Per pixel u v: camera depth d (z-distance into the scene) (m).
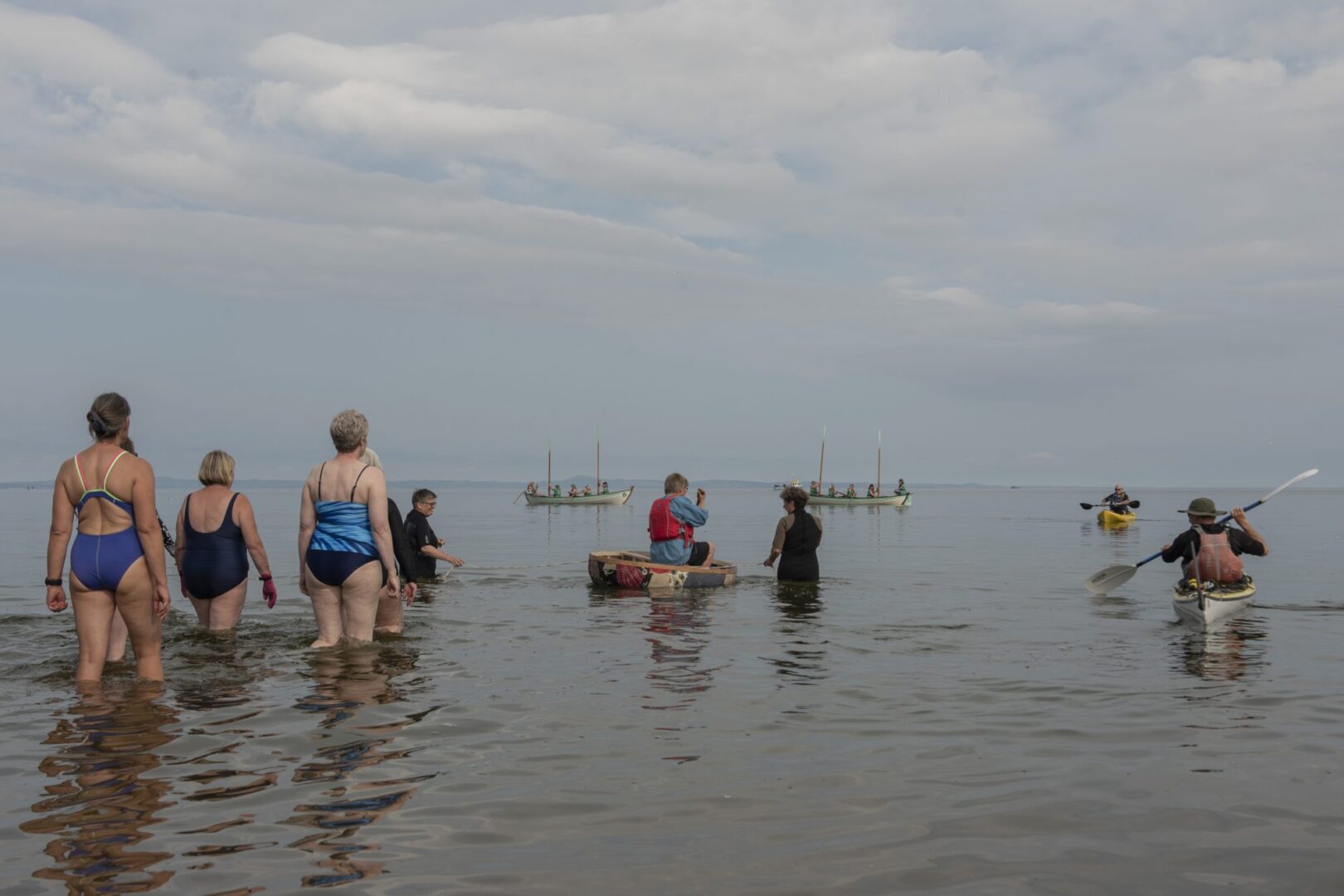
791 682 6.57
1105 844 3.58
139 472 6.33
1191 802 4.06
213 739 4.92
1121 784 4.31
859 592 12.42
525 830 3.67
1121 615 10.23
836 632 8.88
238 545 8.52
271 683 6.38
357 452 7.88
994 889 3.16
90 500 6.25
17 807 3.84
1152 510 70.00
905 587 13.09
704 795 4.13
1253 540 10.05
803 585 13.24
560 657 7.47
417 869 3.28
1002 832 3.70
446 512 65.62
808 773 4.46
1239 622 9.65
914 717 5.58
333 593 7.79
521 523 44.84
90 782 4.19
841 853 3.48
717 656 7.57
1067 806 4.01
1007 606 10.95
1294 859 3.43
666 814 3.88
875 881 3.23
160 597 6.38
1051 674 6.90
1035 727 5.35
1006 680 6.64
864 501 74.50
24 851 3.38
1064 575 15.24
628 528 38.69
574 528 38.75
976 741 5.05
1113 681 6.64
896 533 31.97
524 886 3.15
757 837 3.63
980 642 8.34
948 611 10.53
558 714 5.57
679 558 13.05
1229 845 3.57
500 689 6.26
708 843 3.57
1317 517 52.34
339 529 7.69
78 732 5.05
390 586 7.90
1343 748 4.92
